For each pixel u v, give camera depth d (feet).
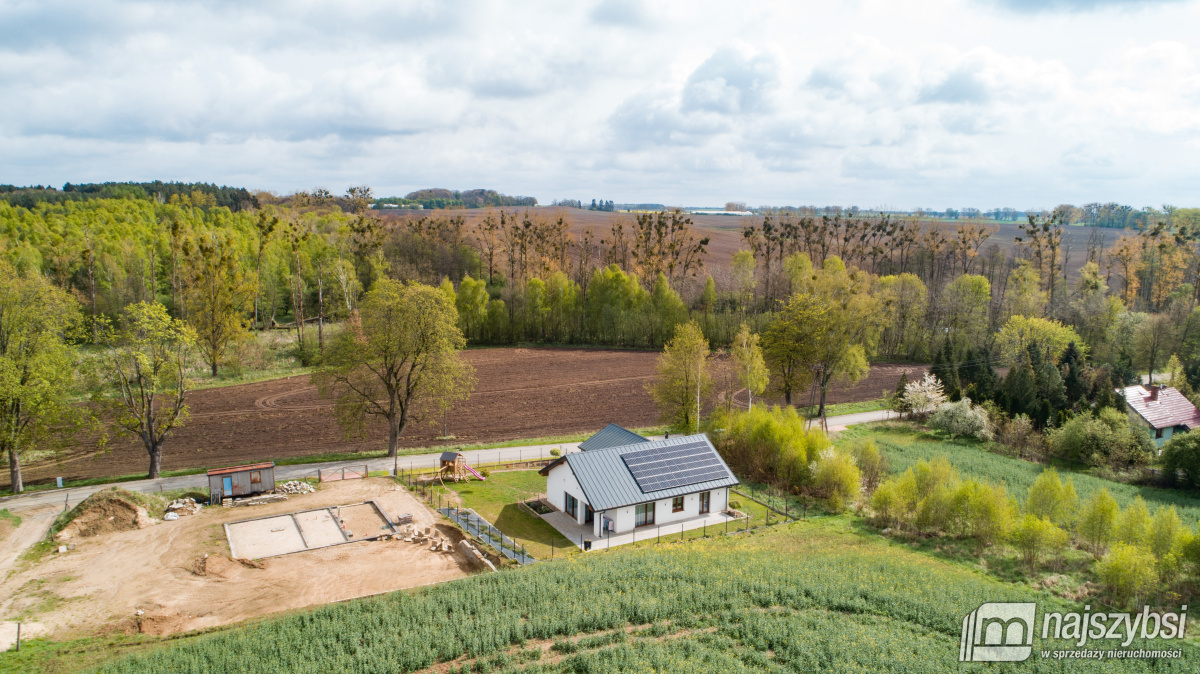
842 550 123.44
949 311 357.00
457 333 176.65
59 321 154.30
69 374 152.56
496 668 76.33
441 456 158.61
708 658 79.92
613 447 144.56
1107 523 121.19
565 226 491.72
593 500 129.70
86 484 151.02
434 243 473.67
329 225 526.16
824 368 227.61
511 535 128.88
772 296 407.03
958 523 134.51
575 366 321.11
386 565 111.45
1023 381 233.96
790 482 166.09
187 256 285.23
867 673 78.13
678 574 104.47
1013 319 291.58
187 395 247.29
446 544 119.85
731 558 114.52
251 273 323.98
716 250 604.49
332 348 173.27
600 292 390.42
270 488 145.18
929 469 140.36
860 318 228.22
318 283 375.86
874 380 305.53
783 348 223.71
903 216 531.50
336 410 173.06
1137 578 102.47
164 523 127.54
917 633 90.27
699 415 207.92
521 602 92.32
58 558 110.42
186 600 96.99
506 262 493.36
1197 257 378.53
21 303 146.20
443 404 177.58
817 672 77.61
